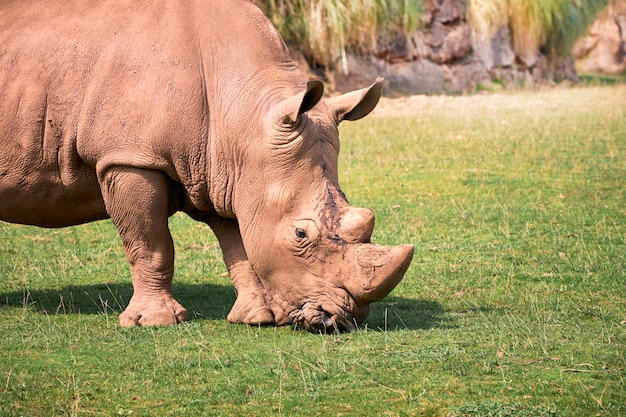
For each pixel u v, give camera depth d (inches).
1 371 1013.8
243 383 981.8
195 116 1153.4
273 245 1106.1
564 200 1967.3
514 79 4084.6
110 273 1530.5
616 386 964.0
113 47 1178.6
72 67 1186.6
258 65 1164.5
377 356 1048.8
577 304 1275.8
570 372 1002.7
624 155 2421.3
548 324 1164.5
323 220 1080.8
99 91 1170.0
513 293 1349.7
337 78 3617.1
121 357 1061.8
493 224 1785.2
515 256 1551.4
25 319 1230.3
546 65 4288.9
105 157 1169.4
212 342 1121.4
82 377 999.0
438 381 981.2
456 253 1592.0
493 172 2256.4
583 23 4352.9
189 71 1159.6
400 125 2962.6
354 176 2240.4
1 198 1235.9
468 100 3614.7
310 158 1096.2
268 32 1201.4
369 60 3722.9
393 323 1196.5
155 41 1171.9
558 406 919.0
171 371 1016.9
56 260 1603.1
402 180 2191.2
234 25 1184.2
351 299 1083.9
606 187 2071.9
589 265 1471.5
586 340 1106.1
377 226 1792.6
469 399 935.7
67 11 1217.4
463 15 3944.4
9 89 1202.6
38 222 1282.0
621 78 4785.9
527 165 2326.5
